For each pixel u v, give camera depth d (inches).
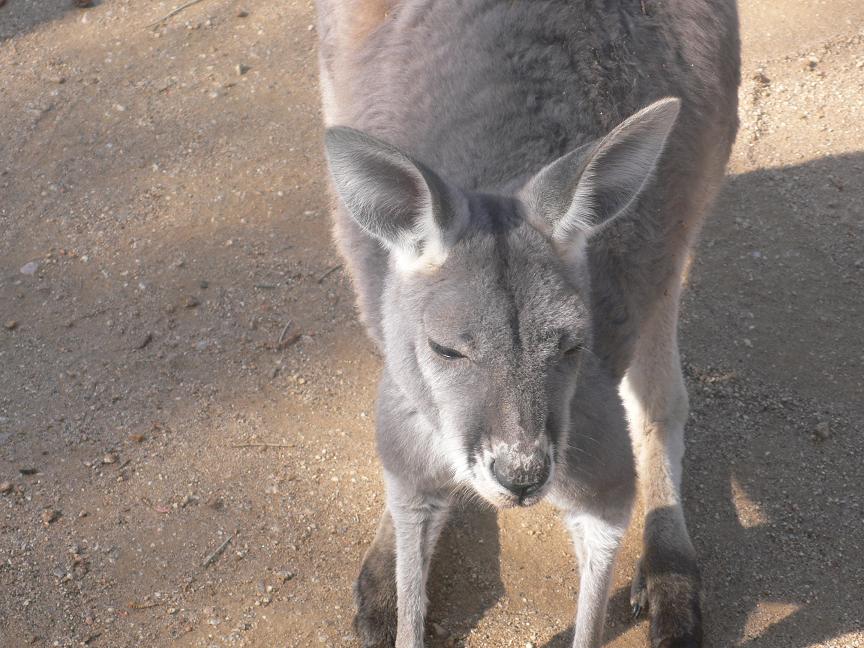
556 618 69.7
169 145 91.7
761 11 105.0
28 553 71.2
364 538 72.2
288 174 88.8
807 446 75.3
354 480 74.1
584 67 65.4
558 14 65.7
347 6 71.9
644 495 72.1
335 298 81.0
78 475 74.0
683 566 69.9
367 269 66.6
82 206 86.4
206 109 95.1
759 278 82.0
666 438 72.5
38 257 83.0
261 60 100.3
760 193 87.0
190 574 70.7
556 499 64.3
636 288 66.2
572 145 64.7
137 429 75.8
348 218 68.3
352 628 69.2
